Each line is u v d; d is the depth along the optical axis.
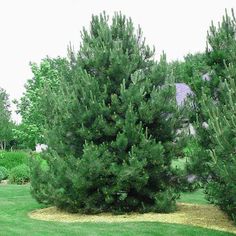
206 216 13.86
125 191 14.32
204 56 14.09
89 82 14.32
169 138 14.84
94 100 14.15
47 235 11.57
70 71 15.62
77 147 14.88
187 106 14.68
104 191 14.05
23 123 41.06
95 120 14.09
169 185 14.89
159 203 14.27
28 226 12.80
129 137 13.84
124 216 14.18
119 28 15.55
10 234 11.70
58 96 15.52
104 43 15.14
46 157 15.36
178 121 14.77
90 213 14.77
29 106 40.06
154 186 14.84
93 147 13.90
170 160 14.70
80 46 15.22
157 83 15.00
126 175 13.44
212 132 12.05
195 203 17.19
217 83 13.09
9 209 16.58
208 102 12.32
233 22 13.73
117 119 14.14
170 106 14.47
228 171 10.80
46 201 15.66
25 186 25.06
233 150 11.01
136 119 13.98
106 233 11.75
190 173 13.62
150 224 12.70
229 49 13.41
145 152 13.68
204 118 13.77
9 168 32.75
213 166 11.49
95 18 15.91
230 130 11.01
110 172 13.83
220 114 11.73
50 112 17.00
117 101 14.17
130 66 14.70
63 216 14.62
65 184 14.46
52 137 15.05
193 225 12.60
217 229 12.20
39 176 15.33
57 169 14.36
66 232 11.91
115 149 14.22
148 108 14.02
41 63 40.03
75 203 14.73
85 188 14.05
